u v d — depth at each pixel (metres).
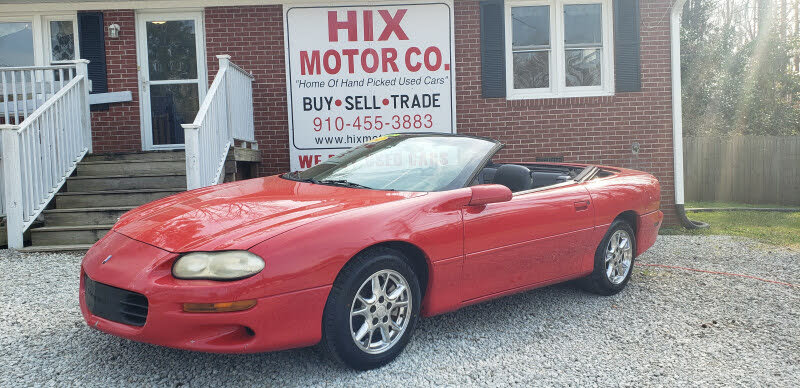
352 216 3.07
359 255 3.06
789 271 5.73
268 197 3.49
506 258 3.74
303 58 8.44
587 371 3.23
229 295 2.67
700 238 7.78
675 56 8.53
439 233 3.34
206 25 8.52
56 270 5.38
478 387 3.00
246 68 8.52
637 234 4.95
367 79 8.46
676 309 4.40
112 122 8.65
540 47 8.73
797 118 18.62
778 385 3.06
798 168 14.25
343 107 8.48
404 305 3.27
